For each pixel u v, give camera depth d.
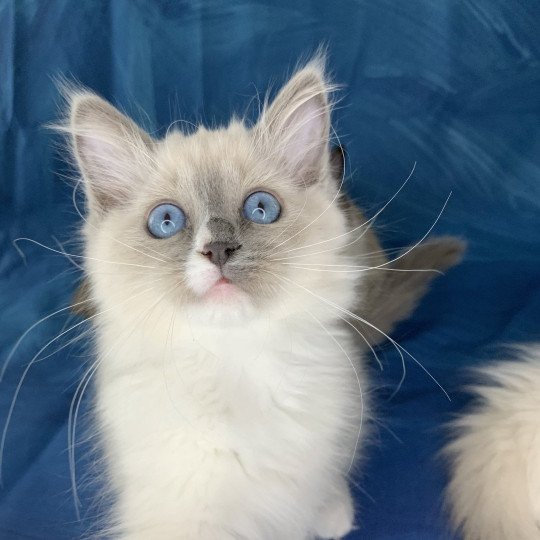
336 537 0.21
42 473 0.23
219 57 0.33
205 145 0.20
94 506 0.21
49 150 0.33
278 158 0.20
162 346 0.18
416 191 0.34
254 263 0.17
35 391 0.26
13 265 0.32
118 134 0.20
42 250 0.33
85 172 0.20
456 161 0.33
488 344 0.27
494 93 0.33
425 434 0.24
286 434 0.19
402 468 0.23
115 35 0.32
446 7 0.32
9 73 0.32
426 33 0.32
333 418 0.20
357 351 0.23
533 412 0.20
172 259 0.17
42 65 0.32
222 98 0.33
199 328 0.18
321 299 0.18
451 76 0.33
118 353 0.19
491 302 0.30
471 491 0.21
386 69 0.33
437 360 0.27
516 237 0.33
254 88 0.33
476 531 0.20
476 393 0.23
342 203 0.24
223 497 0.18
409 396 0.26
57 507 0.22
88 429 0.23
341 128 0.33
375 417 0.24
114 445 0.19
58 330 0.28
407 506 0.22
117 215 0.19
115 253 0.18
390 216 0.34
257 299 0.17
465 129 0.33
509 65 0.32
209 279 0.16
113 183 0.20
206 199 0.18
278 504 0.19
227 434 0.18
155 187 0.19
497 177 0.33
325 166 0.20
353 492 0.22
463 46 0.32
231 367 0.19
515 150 0.33
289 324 0.19
